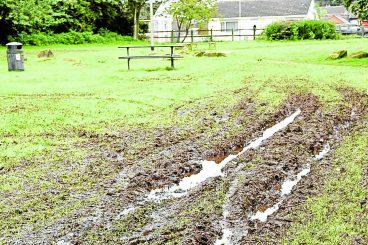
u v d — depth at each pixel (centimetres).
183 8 3725
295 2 5150
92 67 1770
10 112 920
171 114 908
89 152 675
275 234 420
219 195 512
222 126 810
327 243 400
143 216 468
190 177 582
